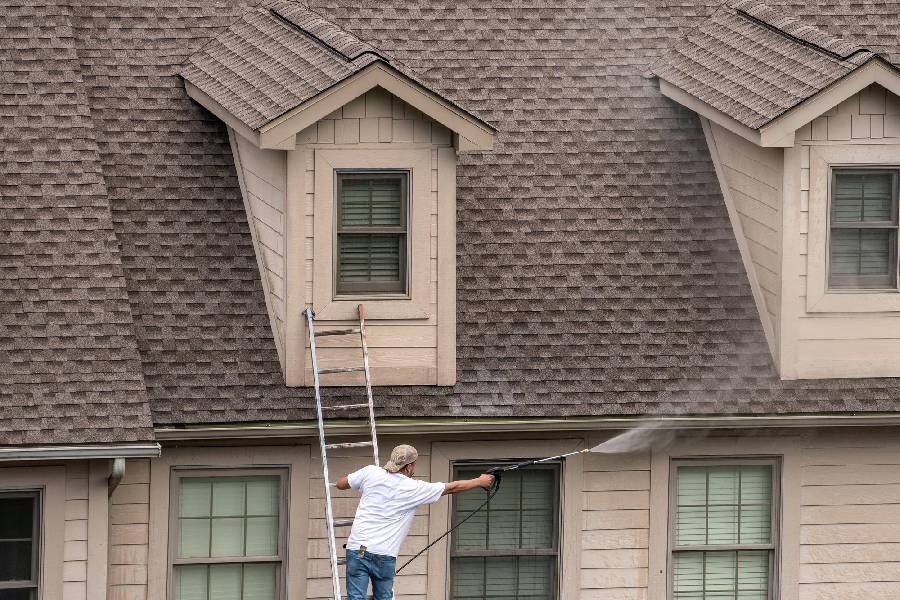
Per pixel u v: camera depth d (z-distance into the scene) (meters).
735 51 51.81
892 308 49.19
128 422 43.47
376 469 43.12
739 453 49.00
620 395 47.81
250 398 46.19
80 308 45.03
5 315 44.50
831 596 49.78
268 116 45.81
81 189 46.78
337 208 47.12
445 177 47.41
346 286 47.56
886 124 48.75
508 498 48.66
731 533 49.53
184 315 47.06
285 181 46.75
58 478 43.84
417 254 47.38
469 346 48.09
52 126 47.62
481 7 54.41
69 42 49.41
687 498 49.28
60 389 43.69
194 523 46.78
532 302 49.06
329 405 46.50
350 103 46.78
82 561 44.12
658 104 53.19
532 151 51.72
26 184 46.44
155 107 50.19
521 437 48.06
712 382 48.44
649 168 51.84
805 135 48.31
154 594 46.16
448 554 48.12
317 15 50.94
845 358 49.16
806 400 48.50
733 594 49.66
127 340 44.88
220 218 48.66
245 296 47.72
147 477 46.00
